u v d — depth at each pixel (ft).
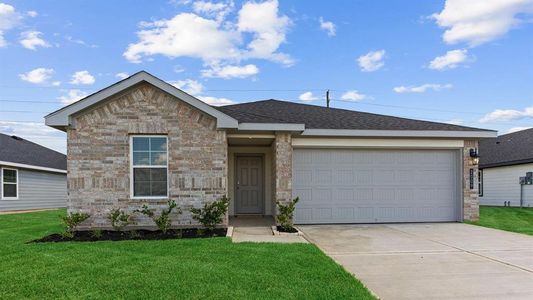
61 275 17.74
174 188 31.68
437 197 39.60
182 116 31.91
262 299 14.57
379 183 38.93
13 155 64.49
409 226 36.40
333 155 38.58
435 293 16.16
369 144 38.34
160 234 29.19
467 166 39.55
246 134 35.50
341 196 38.47
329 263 20.31
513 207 60.70
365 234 31.53
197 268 18.84
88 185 31.01
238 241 26.89
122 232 29.96
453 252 24.47
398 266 20.81
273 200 40.14
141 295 15.06
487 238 29.60
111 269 18.69
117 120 31.45
